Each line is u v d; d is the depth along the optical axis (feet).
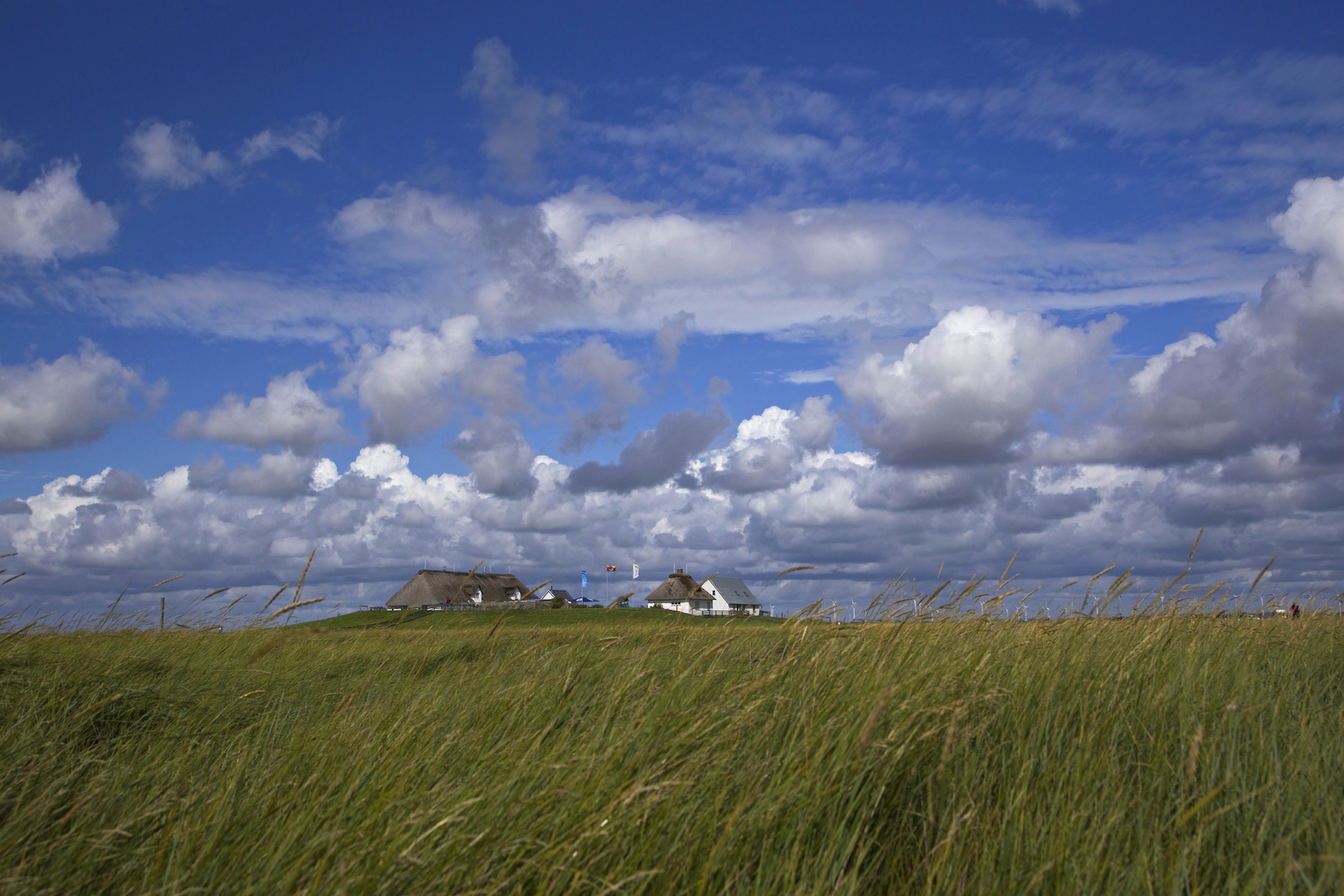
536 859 8.66
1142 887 9.34
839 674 14.34
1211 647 19.39
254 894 8.59
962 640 17.42
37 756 12.87
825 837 9.86
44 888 9.00
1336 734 14.19
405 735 12.26
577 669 16.46
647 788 9.12
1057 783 11.35
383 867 8.60
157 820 10.66
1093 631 18.94
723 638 15.20
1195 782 11.80
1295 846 10.19
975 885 9.37
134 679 19.92
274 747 14.08
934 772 11.36
